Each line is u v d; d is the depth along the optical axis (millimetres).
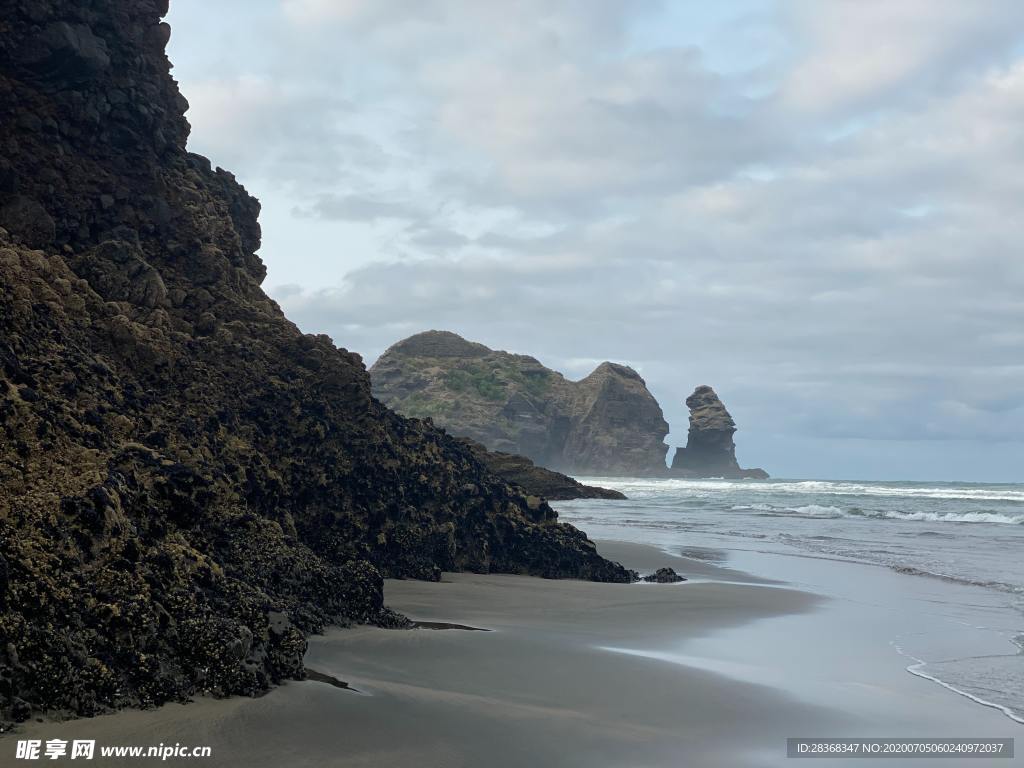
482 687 11742
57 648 8930
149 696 9359
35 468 10641
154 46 23938
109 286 19406
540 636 15758
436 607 18594
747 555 33719
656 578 26047
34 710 8594
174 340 19453
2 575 8883
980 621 19016
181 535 12125
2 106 20109
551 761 9031
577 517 59906
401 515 22141
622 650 15039
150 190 21984
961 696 12703
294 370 21484
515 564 25281
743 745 10070
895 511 62344
